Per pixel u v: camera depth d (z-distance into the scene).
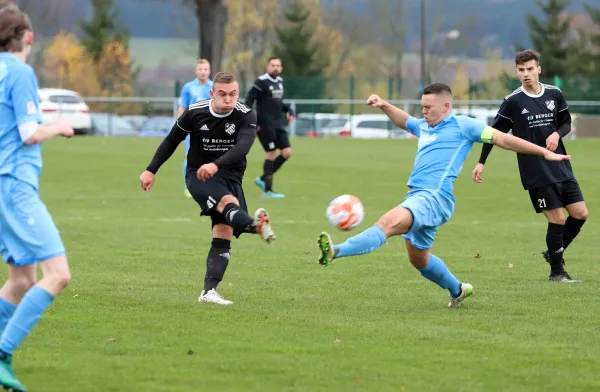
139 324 15.16
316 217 33.06
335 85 94.94
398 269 21.84
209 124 16.77
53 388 11.52
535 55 20.67
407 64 171.50
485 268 22.11
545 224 31.80
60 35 145.75
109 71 145.25
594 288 19.31
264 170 40.34
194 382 11.82
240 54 138.75
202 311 16.33
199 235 27.95
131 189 42.97
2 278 19.59
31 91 11.62
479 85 99.56
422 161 16.44
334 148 69.44
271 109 39.97
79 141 70.38
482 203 38.47
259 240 27.22
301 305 17.16
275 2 145.62
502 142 16.16
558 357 13.29
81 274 20.42
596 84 95.50
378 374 12.29
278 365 12.67
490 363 12.92
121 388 11.53
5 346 11.39
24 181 11.66
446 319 15.96
